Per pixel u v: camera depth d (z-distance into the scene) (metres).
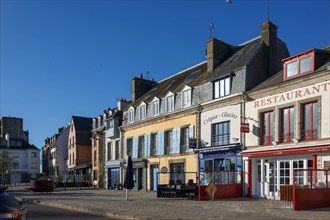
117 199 21.58
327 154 17.28
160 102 30.48
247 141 21.67
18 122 81.75
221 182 21.77
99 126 51.19
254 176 21.31
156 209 15.43
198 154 25.50
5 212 7.73
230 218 12.20
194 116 26.23
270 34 24.12
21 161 77.75
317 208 14.69
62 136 69.19
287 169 19.47
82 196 25.20
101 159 46.59
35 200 22.06
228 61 25.92
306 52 18.95
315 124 18.22
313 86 18.25
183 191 21.75
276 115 20.00
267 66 23.56
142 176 32.66
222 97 23.67
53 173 71.19
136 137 33.66
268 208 15.20
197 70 30.25
